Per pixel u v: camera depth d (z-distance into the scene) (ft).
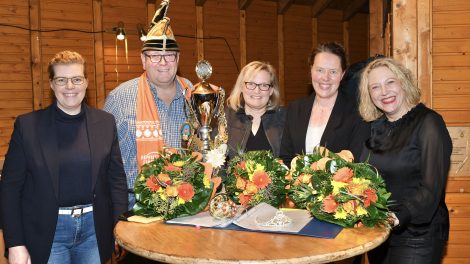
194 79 20.48
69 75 5.84
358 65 7.72
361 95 6.55
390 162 5.96
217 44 20.95
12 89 16.67
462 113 8.40
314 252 4.14
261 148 7.30
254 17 21.85
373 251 6.36
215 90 6.20
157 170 5.41
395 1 8.37
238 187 5.52
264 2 22.12
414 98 6.13
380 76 6.09
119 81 18.65
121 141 7.19
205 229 4.93
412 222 5.64
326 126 6.97
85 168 6.06
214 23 20.81
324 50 6.95
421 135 5.82
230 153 7.22
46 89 17.28
